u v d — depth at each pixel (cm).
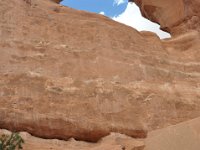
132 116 1881
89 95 1856
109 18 2233
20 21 1955
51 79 1839
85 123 1778
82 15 2181
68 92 1828
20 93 1747
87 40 2038
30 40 1922
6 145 1304
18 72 1797
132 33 2177
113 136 1802
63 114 1759
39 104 1748
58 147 1677
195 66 2205
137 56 2081
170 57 2191
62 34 2009
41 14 2031
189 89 2080
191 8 2617
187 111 1989
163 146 1698
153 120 1908
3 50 1841
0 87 1728
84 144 1753
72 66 1922
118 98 1900
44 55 1902
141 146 1728
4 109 1673
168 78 2078
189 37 2448
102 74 1950
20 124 1680
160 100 1967
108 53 2022
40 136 1709
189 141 1672
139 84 1984
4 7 1956
